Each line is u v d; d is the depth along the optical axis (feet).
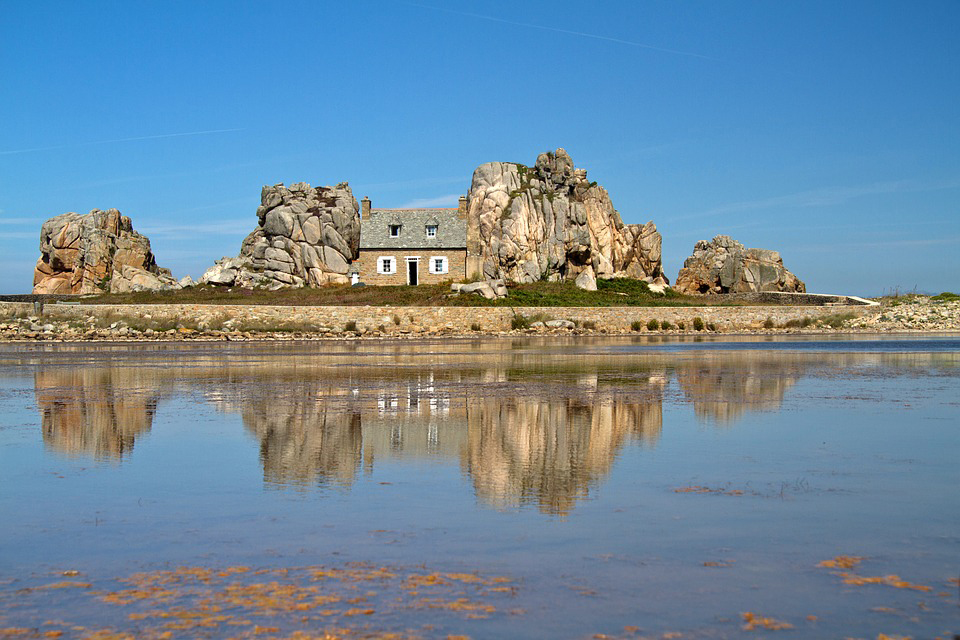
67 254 294.87
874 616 30.14
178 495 47.70
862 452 59.36
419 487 49.34
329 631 28.89
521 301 258.37
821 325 269.64
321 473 53.42
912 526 40.65
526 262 283.38
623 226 319.27
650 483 49.93
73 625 29.55
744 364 139.54
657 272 322.34
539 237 286.87
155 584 33.42
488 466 55.26
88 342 203.51
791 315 271.69
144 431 70.49
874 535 39.24
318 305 246.47
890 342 212.23
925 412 79.61
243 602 31.53
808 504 44.73
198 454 59.98
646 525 41.01
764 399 90.53
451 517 42.65
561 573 34.37
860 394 95.04
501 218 285.84
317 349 183.52
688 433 68.18
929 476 51.39
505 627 29.22
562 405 86.17
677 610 30.71
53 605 31.35
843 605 31.07
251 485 50.11
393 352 173.37
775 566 35.12
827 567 34.96
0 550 37.76
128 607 31.09
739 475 51.96
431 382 110.63
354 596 32.01
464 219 291.58
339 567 35.22
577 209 291.58
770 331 261.65
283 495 47.55
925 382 108.68
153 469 54.90
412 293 259.39
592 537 39.11
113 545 38.40
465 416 78.38
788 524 41.06
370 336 227.81
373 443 64.13
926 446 61.62
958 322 271.49
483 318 243.60
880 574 34.14
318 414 80.12
